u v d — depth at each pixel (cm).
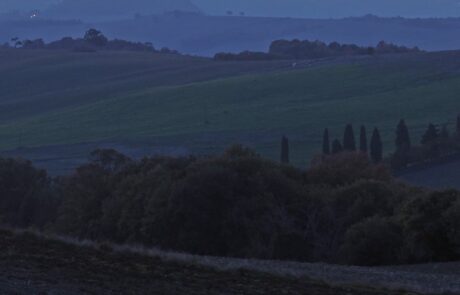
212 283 2859
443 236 4962
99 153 8262
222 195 6250
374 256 5062
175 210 6209
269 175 6550
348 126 13888
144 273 2898
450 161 12056
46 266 2819
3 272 2602
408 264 4844
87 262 2989
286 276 3152
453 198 5066
